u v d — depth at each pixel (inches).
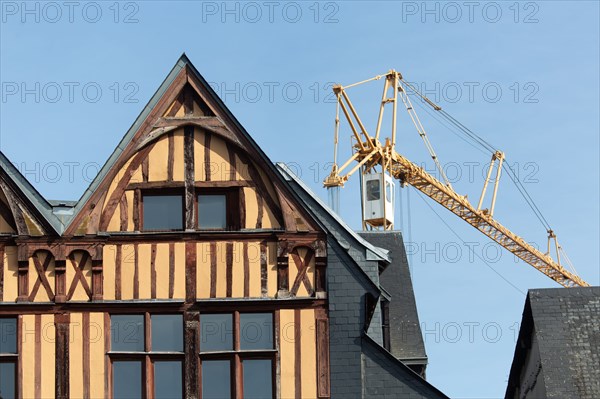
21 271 3228.3
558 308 3897.6
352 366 3198.8
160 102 3348.9
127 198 3297.2
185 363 3179.1
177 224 3302.2
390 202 6230.3
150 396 3169.3
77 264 3248.0
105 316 3208.7
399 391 3201.3
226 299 3221.0
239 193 3307.1
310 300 3233.3
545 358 3767.2
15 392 3154.5
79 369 3171.8
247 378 3191.4
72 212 3280.0
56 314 3203.7
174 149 3331.7
